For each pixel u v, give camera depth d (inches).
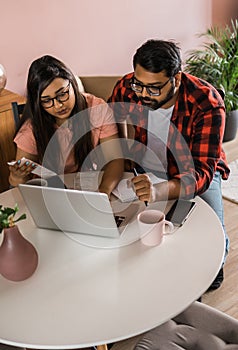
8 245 55.6
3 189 106.4
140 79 71.1
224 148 137.4
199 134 75.5
